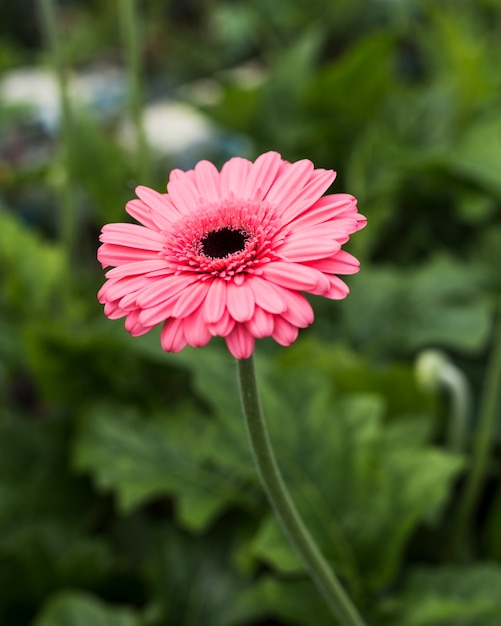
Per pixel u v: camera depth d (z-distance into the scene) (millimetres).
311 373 736
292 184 493
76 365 866
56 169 997
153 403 868
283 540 670
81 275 1095
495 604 640
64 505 846
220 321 455
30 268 968
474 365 920
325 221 479
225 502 765
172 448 814
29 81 1378
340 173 1213
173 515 881
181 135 1381
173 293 465
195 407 918
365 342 910
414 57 1749
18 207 1333
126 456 809
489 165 993
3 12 2119
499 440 830
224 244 478
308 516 691
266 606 708
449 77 1243
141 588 774
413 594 682
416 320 898
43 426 892
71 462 874
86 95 1458
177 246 482
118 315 472
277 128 1181
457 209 1071
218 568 769
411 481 690
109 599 773
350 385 786
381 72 1118
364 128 1180
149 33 2080
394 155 1052
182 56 2004
